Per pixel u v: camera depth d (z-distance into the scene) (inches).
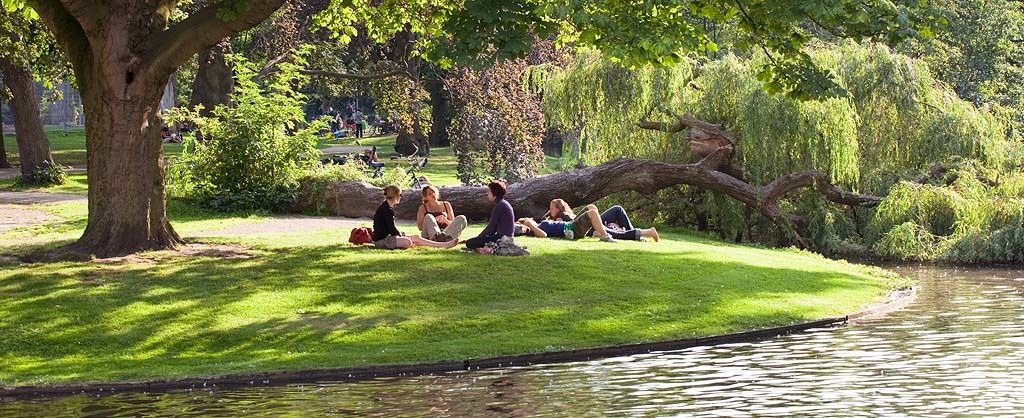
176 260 729.6
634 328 603.5
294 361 524.1
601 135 1221.1
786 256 937.5
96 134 756.6
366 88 2110.0
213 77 1702.8
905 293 791.7
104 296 626.8
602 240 888.9
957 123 1133.1
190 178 1147.3
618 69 1191.6
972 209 1071.6
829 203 1155.9
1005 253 1047.0
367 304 625.3
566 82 1227.9
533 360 544.1
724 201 1160.8
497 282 681.0
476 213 1095.6
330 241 829.2
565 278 703.7
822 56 1150.3
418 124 1899.6
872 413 418.0
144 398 471.2
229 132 1139.9
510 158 1469.0
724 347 580.4
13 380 496.4
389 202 791.1
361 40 1902.1
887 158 1161.4
